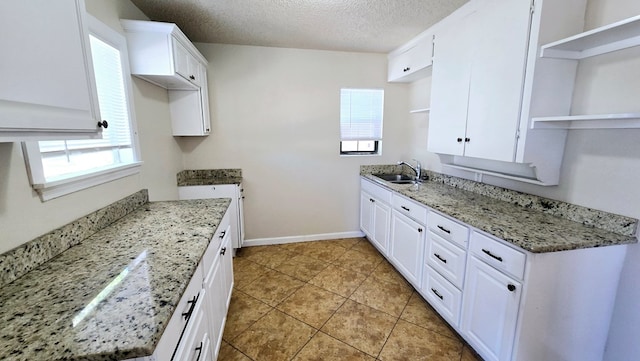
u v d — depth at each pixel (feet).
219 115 9.98
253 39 9.15
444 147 7.49
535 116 5.04
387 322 6.54
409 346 5.79
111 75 5.49
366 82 10.87
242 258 9.89
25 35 2.30
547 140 5.21
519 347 4.41
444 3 6.55
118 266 3.40
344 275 8.73
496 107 5.68
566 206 5.31
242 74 9.94
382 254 10.20
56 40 2.64
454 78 7.00
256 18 7.42
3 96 2.10
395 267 9.02
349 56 10.60
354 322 6.53
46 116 2.51
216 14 7.14
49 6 2.55
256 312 6.88
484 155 6.07
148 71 6.23
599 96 4.73
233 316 6.73
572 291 4.43
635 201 4.36
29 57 2.34
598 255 4.39
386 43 9.58
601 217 4.76
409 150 11.41
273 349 5.70
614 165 4.59
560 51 4.86
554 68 4.96
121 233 4.55
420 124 10.55
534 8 4.79
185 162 9.98
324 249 10.66
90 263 3.48
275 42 9.48
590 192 4.96
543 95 5.00
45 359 1.99
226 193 9.28
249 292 7.77
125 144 5.90
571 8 4.83
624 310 4.58
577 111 5.08
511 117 5.32
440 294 6.39
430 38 8.09
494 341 4.86
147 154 6.95
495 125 5.73
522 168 6.06
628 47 4.24
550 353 4.59
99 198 4.88
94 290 2.86
